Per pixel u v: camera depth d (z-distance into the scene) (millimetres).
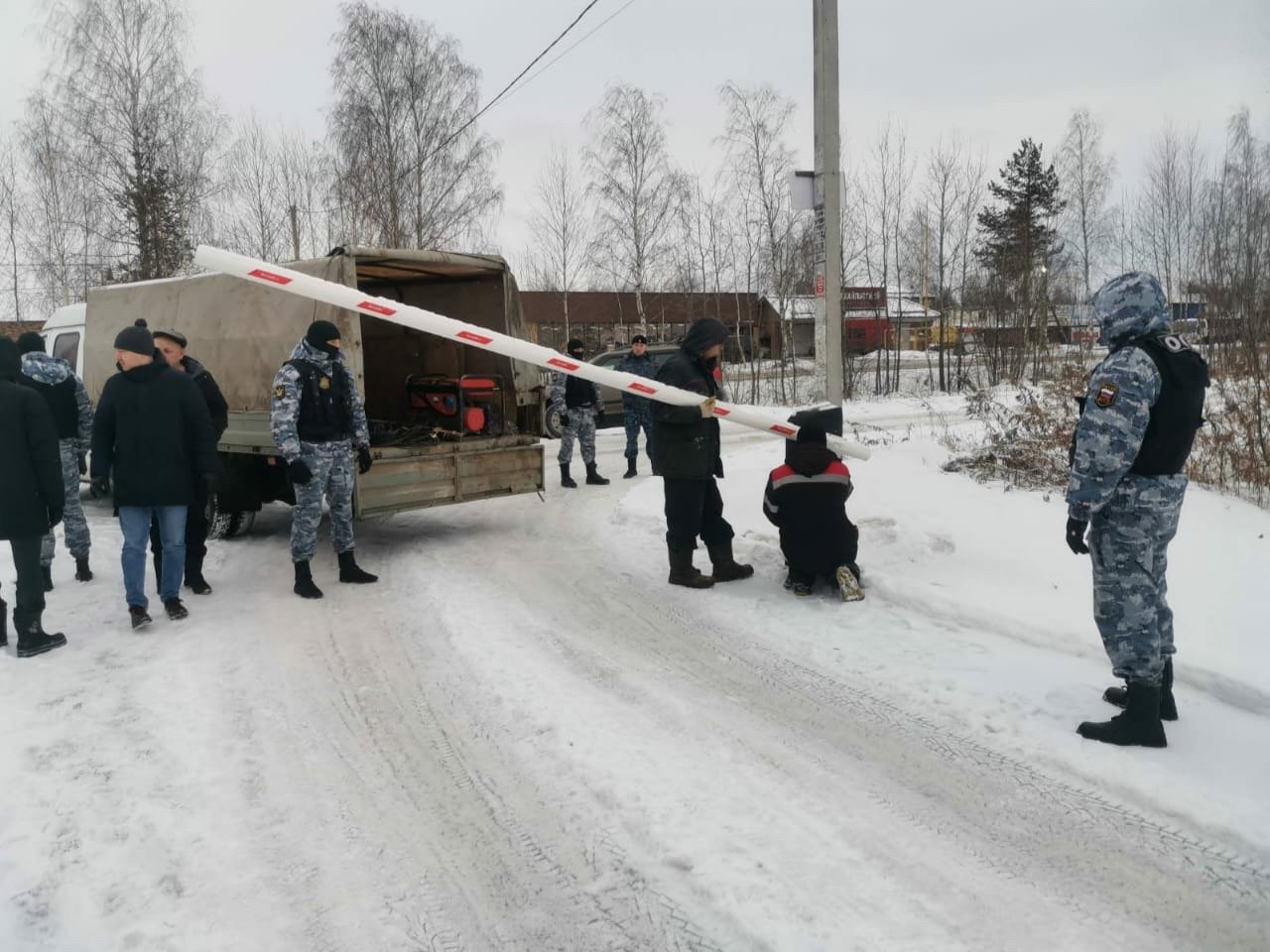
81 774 3574
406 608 5859
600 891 2779
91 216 23984
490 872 2900
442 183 26609
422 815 3258
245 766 3656
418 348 9094
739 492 8453
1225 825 2977
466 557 7258
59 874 2887
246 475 8031
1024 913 2615
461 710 4188
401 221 26375
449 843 3074
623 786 3393
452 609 5754
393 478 7133
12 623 5617
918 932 2527
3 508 4816
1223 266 9969
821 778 3438
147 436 5375
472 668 4707
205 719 4113
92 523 9258
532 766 3617
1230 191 23359
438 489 7477
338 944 2559
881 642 4902
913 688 4258
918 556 6188
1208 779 3283
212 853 3018
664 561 6891
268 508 10102
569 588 6223
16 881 2844
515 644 5062
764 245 29453
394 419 9180
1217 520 6402
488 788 3443
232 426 7852
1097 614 3617
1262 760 3428
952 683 4273
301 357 6227
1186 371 3443
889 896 2697
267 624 5566
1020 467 8008
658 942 2535
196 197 24906
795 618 5379
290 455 5945
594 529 8180
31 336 6992
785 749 3693
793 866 2859
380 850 3035
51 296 24359
